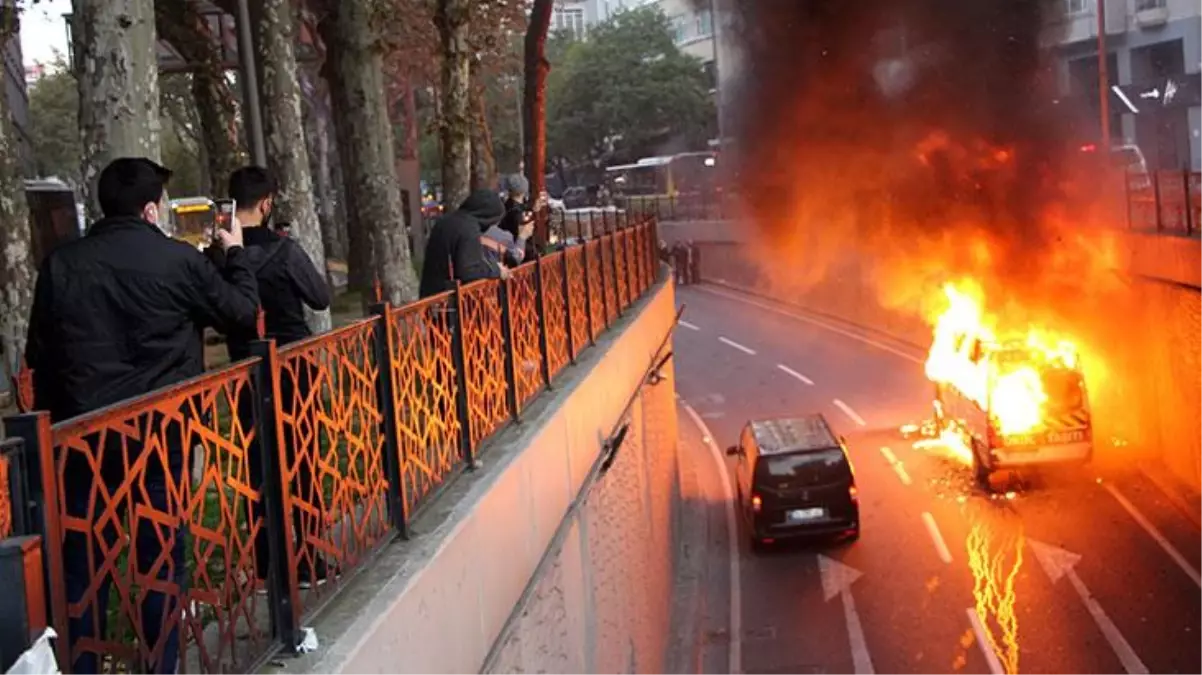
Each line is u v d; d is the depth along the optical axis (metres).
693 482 25.80
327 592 4.51
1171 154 40.84
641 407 14.65
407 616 4.69
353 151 17.62
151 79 8.66
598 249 12.60
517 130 58.41
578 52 64.19
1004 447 21.20
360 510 4.96
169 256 4.19
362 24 17.33
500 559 6.23
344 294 26.70
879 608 17.62
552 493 7.79
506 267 8.43
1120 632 15.73
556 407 8.29
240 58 14.05
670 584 18.03
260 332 4.25
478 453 6.75
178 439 3.68
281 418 4.23
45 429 2.91
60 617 2.94
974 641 16.06
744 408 31.84
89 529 3.10
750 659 16.41
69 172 53.06
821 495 19.97
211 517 5.48
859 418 29.31
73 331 4.09
